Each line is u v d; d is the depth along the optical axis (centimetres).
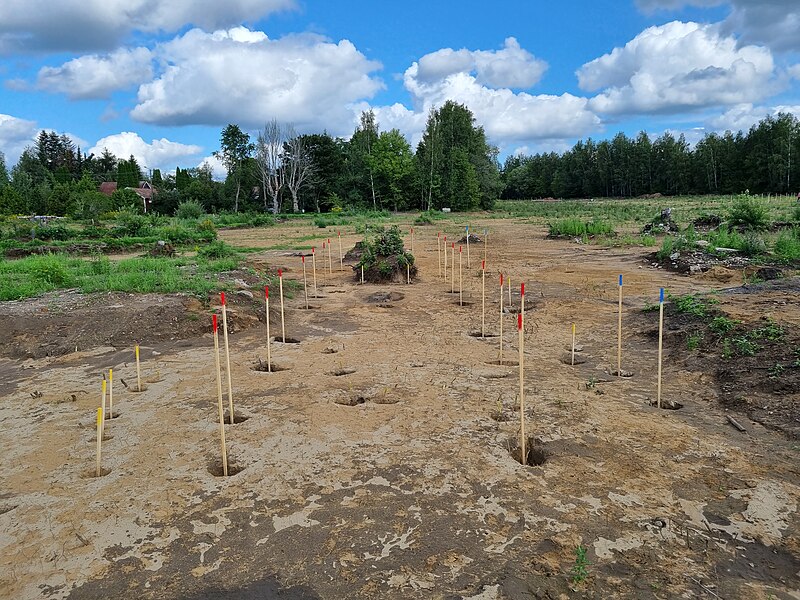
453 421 617
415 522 425
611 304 1230
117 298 1169
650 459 522
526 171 11988
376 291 1499
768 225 2375
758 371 696
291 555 390
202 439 583
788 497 454
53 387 764
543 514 433
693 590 350
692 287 1400
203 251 2105
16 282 1341
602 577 362
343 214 5697
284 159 6662
